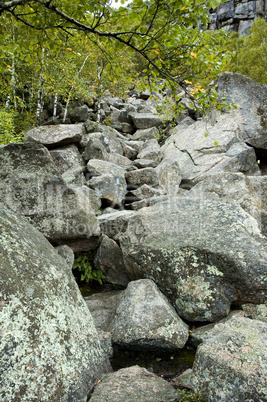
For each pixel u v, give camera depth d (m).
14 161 5.18
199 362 3.03
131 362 3.87
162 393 2.96
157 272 4.59
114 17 3.92
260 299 4.10
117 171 8.77
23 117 14.56
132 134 16.19
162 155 11.41
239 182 6.29
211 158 9.43
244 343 2.99
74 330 3.25
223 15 43.34
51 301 3.20
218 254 4.20
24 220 4.30
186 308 4.26
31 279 3.19
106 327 4.29
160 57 4.16
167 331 3.75
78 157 9.27
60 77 12.30
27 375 2.56
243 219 4.68
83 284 5.72
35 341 2.77
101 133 11.32
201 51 4.02
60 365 2.82
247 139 10.00
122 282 5.54
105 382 3.07
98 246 5.72
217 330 3.37
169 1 3.44
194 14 3.59
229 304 4.18
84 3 3.91
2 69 7.20
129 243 5.05
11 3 3.94
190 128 11.93
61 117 14.48
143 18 3.72
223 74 10.88
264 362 2.74
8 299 2.82
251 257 4.06
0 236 3.35
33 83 12.80
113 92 14.67
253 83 10.43
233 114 10.54
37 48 5.59
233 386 2.69
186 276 4.35
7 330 2.64
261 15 41.31
